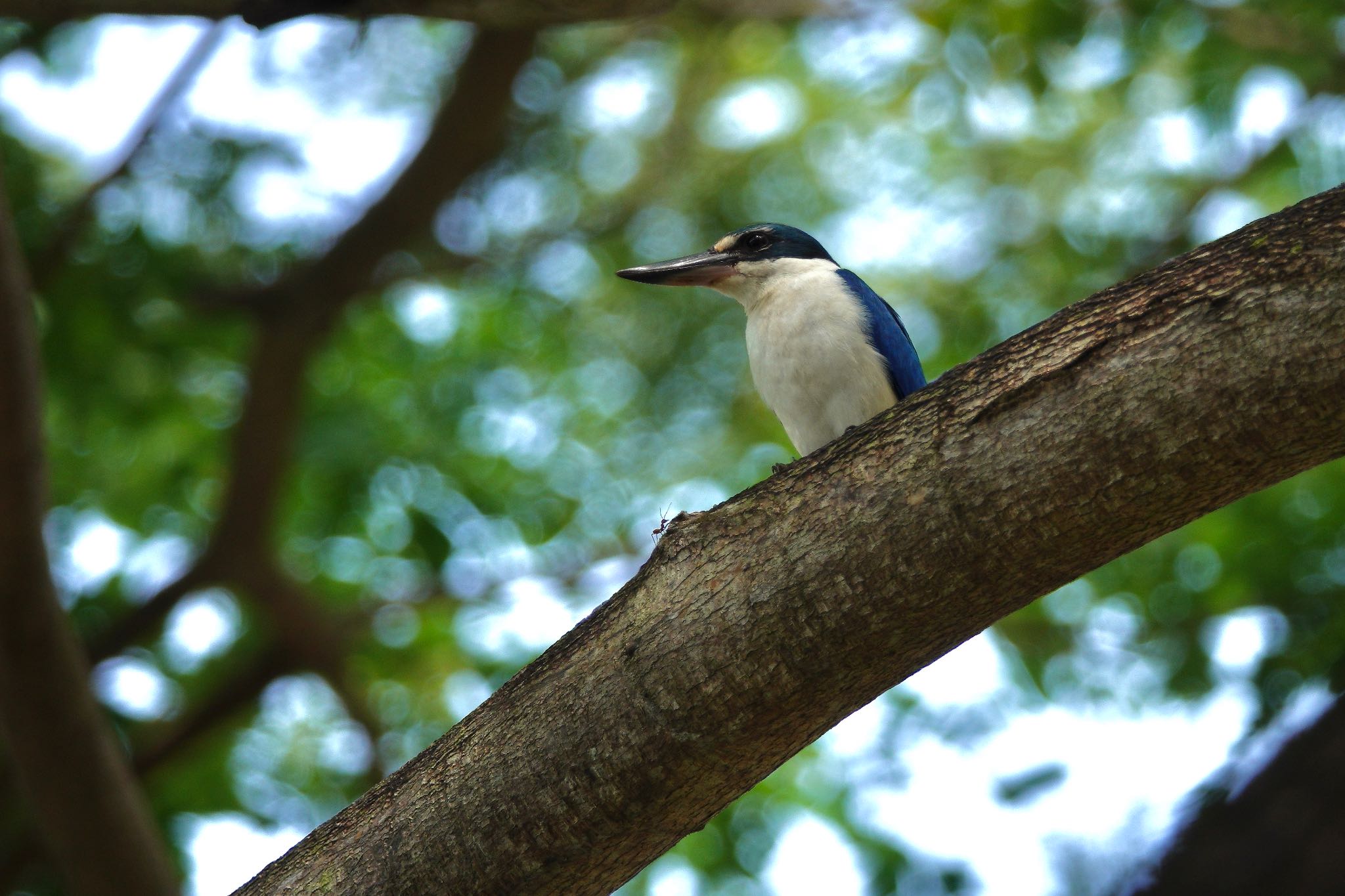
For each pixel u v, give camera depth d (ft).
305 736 44.04
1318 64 41.81
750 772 13.44
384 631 43.32
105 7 21.54
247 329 41.83
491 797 13.48
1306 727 12.48
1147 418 11.52
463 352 45.27
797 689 12.82
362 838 14.01
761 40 54.29
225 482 39.04
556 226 52.80
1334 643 32.45
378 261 40.70
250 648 43.70
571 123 52.65
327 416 41.70
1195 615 38.65
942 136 55.01
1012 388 12.11
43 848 35.63
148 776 38.60
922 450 12.37
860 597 12.46
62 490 41.47
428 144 40.09
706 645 12.87
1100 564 12.41
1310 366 10.95
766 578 12.76
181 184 39.19
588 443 50.85
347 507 39.47
